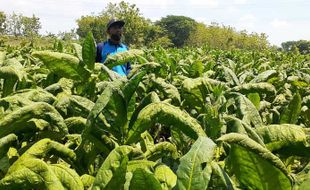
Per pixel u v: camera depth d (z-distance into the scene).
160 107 2.20
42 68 4.84
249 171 1.83
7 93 3.41
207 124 2.57
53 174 1.66
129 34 42.66
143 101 2.45
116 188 1.64
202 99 3.36
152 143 2.93
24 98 2.65
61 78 3.79
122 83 2.48
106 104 2.12
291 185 1.80
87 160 2.30
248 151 1.77
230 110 3.57
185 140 2.61
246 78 5.77
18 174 1.65
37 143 1.97
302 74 6.14
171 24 81.75
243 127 2.30
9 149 2.26
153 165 1.86
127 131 2.38
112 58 3.59
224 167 2.19
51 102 2.83
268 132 2.22
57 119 2.30
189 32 75.81
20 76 3.31
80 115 2.72
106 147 2.28
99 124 2.34
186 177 1.57
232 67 7.00
